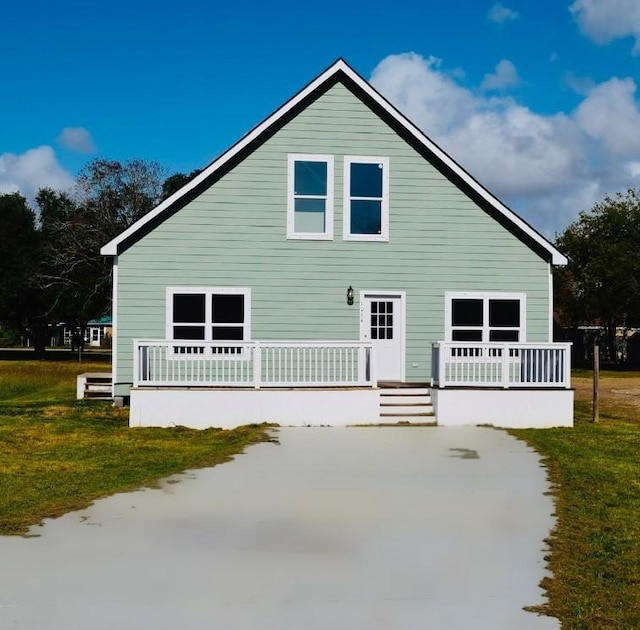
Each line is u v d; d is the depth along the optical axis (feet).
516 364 70.69
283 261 70.95
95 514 33.78
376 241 71.87
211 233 70.44
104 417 66.64
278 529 31.63
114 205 185.68
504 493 38.68
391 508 35.40
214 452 50.34
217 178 70.59
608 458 49.19
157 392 62.28
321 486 40.14
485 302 72.79
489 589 24.62
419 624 21.76
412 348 72.02
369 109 71.97
